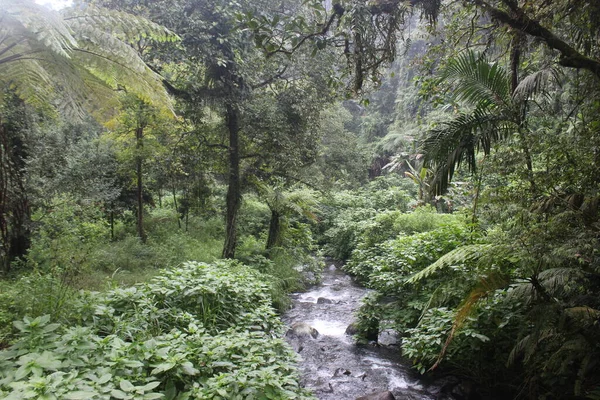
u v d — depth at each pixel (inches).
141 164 360.5
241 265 276.4
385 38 128.3
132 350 98.3
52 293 130.8
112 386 80.9
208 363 104.1
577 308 102.3
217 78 286.2
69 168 287.6
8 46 125.3
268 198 362.6
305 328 224.2
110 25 141.7
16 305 125.5
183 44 254.1
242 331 151.9
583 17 131.2
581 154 110.7
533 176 117.0
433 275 198.1
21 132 236.4
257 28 122.6
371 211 500.1
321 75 302.7
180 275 174.6
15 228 187.9
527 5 129.4
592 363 101.5
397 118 819.4
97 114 157.0
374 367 181.8
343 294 315.3
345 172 632.4
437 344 154.9
